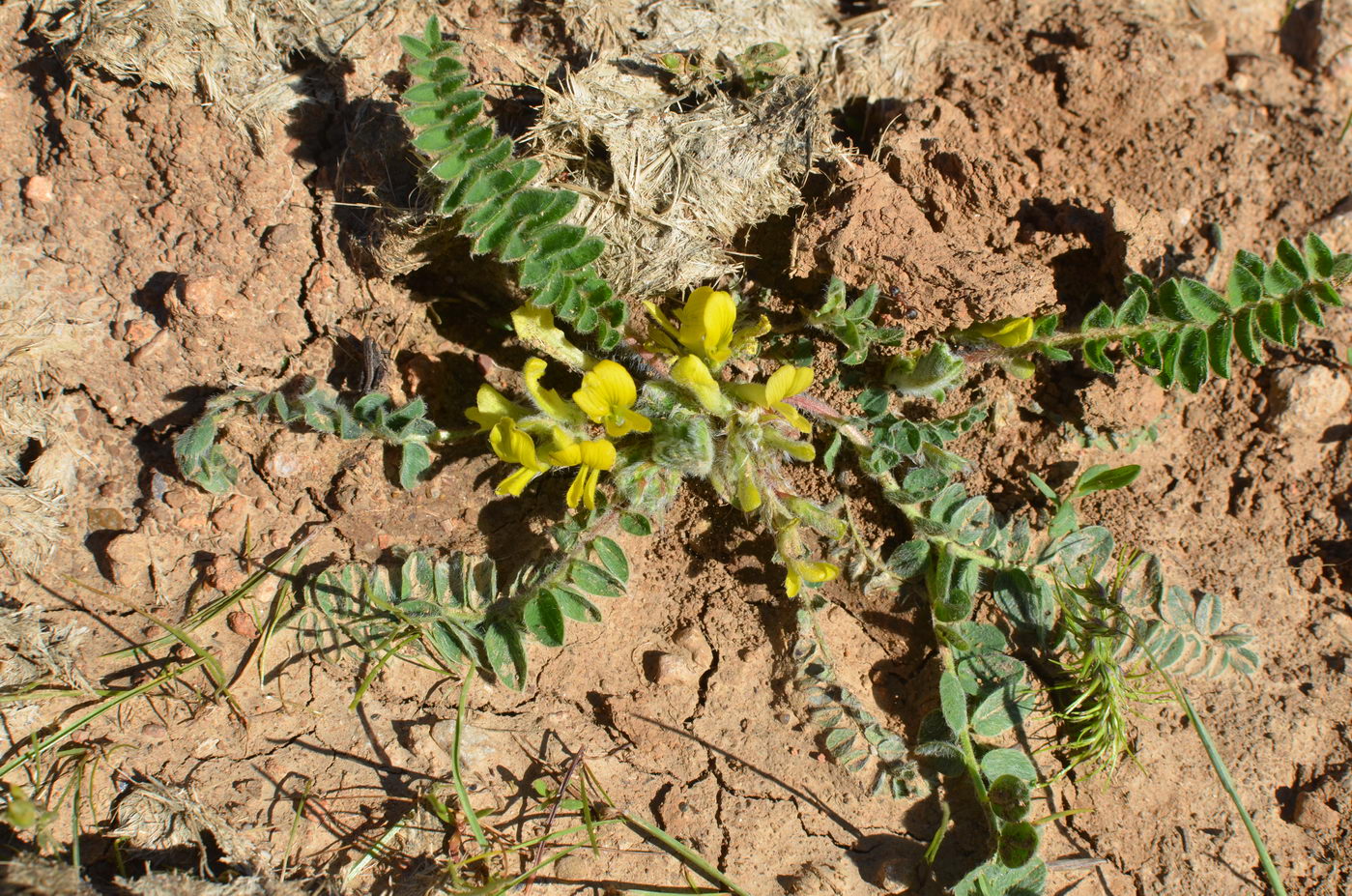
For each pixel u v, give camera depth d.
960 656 0.42
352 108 0.42
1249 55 0.46
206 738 0.40
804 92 0.42
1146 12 0.47
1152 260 0.44
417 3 0.43
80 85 0.41
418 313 0.43
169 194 0.42
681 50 0.43
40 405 0.41
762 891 0.40
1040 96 0.44
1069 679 0.42
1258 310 0.40
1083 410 0.43
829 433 0.43
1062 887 0.41
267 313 0.42
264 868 0.39
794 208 0.43
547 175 0.42
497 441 0.39
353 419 0.41
